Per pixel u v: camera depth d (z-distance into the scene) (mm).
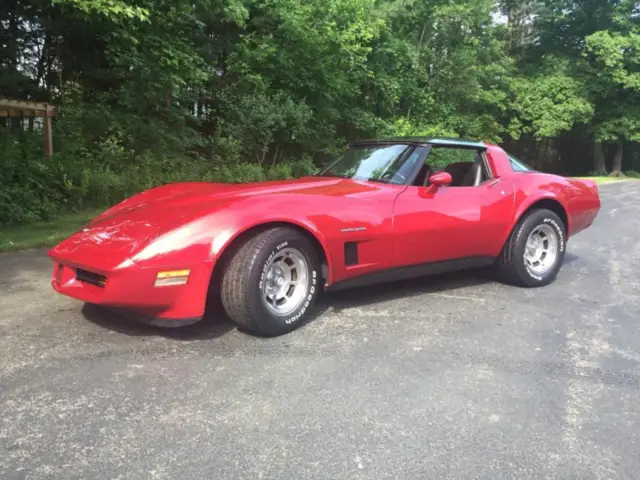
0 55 12055
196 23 12172
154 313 3107
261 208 3266
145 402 2471
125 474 1932
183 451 2086
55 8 10672
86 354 3004
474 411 2480
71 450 2074
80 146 10680
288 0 15297
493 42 23828
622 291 4762
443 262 4223
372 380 2773
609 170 34031
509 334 3549
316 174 4660
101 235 3246
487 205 4359
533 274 4742
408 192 3996
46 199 8430
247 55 14883
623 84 26938
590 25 28562
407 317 3836
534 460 2100
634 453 2174
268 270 3240
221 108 14898
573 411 2510
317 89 16312
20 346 3100
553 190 4836
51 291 4293
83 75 13062
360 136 18828
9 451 2057
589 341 3459
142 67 11531
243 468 1986
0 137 9062
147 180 10422
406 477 1960
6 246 6027
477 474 1992
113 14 8758
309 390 2637
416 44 20984
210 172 12414
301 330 3488
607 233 8391
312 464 2023
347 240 3586
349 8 16453
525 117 26656
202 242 3053
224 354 3053
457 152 4488
